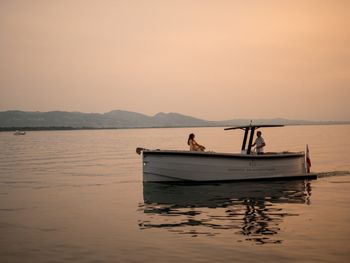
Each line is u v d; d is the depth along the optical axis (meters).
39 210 14.09
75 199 16.36
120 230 11.09
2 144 78.94
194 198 16.22
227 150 44.16
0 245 9.77
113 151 52.56
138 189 18.97
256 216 12.65
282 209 13.70
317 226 11.16
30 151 54.03
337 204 14.48
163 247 9.41
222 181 20.00
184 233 10.66
